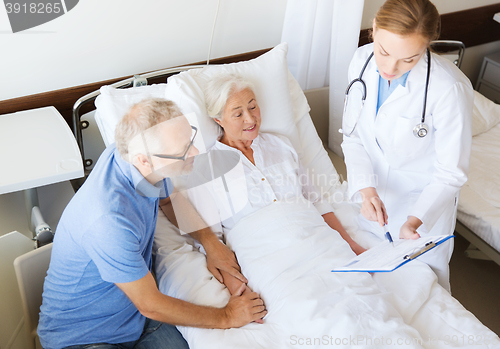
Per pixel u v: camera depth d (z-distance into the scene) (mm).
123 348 1308
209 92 1548
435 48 2740
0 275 1349
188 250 1497
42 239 1536
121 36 1898
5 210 1910
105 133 1675
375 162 1550
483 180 2062
